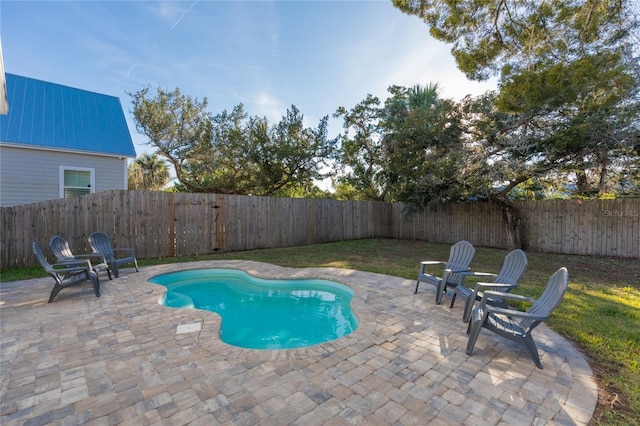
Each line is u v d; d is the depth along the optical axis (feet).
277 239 36.88
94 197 25.70
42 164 31.78
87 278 16.98
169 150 52.29
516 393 8.29
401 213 48.21
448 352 10.61
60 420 7.15
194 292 21.18
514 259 13.87
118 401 7.84
